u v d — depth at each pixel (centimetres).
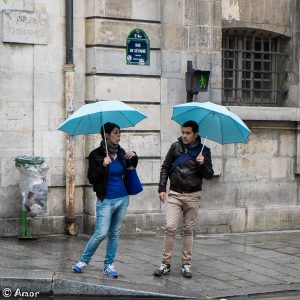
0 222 1166
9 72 1169
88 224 1217
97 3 1205
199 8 1280
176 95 1265
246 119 1297
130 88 1230
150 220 1241
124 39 1224
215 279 921
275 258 1059
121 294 838
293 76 1387
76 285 844
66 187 1205
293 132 1353
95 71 1206
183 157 922
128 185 894
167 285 877
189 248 930
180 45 1268
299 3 1380
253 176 1321
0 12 1160
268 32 1377
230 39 1358
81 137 1223
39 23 1184
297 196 1360
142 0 1235
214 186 1290
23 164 1120
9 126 1170
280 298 855
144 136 1239
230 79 1353
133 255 1048
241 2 1343
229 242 1198
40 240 1156
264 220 1328
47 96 1196
